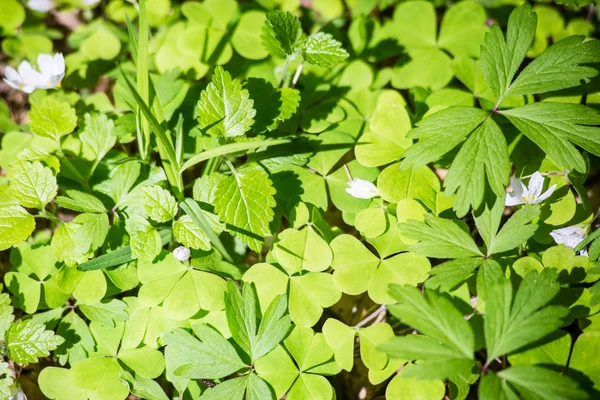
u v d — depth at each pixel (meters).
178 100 0.40
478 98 0.41
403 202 0.37
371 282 0.36
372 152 0.38
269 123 0.38
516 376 0.33
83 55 0.44
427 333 0.33
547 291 0.33
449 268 0.35
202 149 0.40
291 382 0.35
